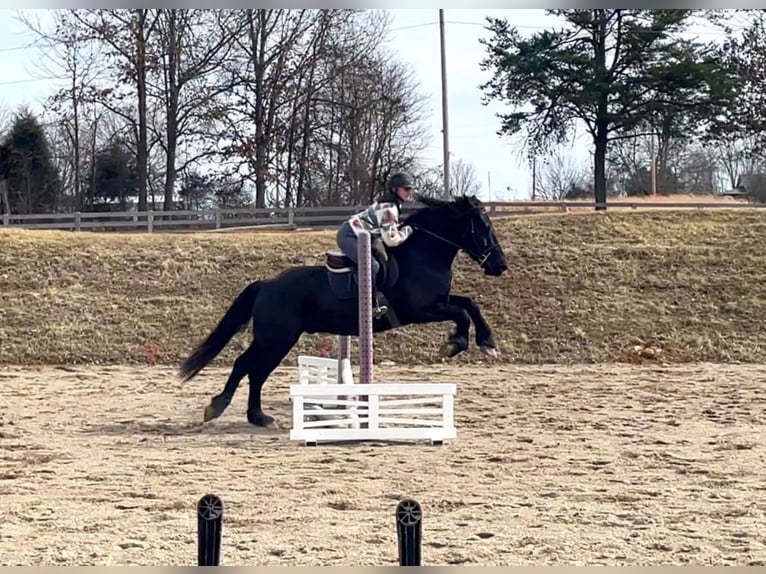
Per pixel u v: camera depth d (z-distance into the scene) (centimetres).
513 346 2319
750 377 1952
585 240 2958
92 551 722
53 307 2578
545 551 718
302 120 5209
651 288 2619
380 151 5834
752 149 4862
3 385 1909
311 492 927
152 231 4019
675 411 1499
